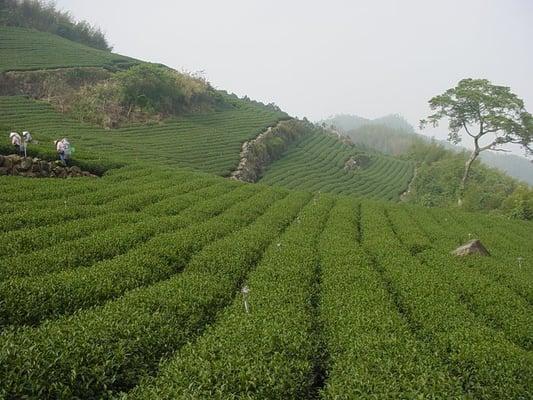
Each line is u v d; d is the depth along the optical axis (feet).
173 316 44.62
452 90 205.26
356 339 41.24
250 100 524.93
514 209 181.27
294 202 128.36
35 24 376.48
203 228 82.69
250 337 39.99
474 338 43.60
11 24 350.64
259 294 53.62
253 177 237.86
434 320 49.01
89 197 95.71
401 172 363.76
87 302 47.16
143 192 108.17
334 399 32.40
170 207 97.76
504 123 190.60
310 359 40.19
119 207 91.61
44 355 33.32
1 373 30.58
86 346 35.63
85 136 196.34
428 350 41.11
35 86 255.50
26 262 54.29
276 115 385.09
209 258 66.39
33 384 30.40
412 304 53.78
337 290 57.62
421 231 107.45
